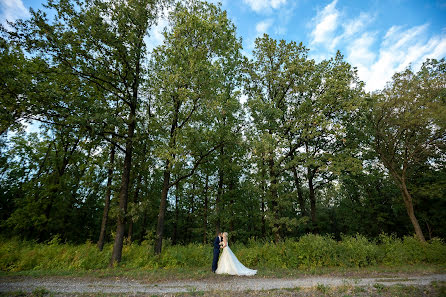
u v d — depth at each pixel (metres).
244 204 20.00
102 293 6.75
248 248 12.97
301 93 18.73
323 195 33.12
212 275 9.35
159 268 10.93
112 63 12.87
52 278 8.78
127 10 12.26
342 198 32.66
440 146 15.68
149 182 20.70
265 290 6.98
